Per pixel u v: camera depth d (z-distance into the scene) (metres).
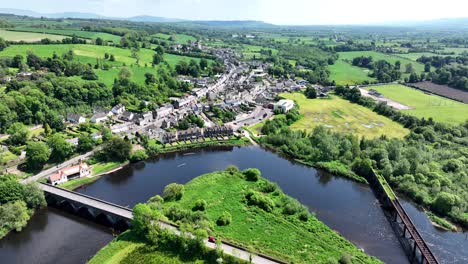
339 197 150.75
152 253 103.88
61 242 114.69
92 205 129.38
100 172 166.00
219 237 111.81
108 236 118.69
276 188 149.00
